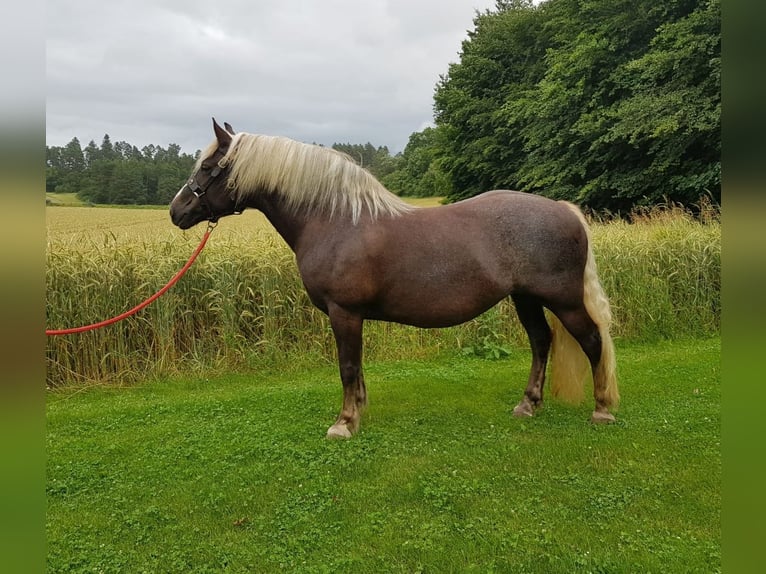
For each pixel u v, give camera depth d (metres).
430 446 3.51
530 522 2.59
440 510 2.72
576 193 16.50
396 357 6.33
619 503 2.72
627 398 4.41
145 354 5.99
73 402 5.16
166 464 3.41
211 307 6.15
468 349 6.32
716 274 7.17
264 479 3.13
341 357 3.59
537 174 17.88
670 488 2.86
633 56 14.98
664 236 7.62
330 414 4.25
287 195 3.51
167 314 5.91
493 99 24.00
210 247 6.59
